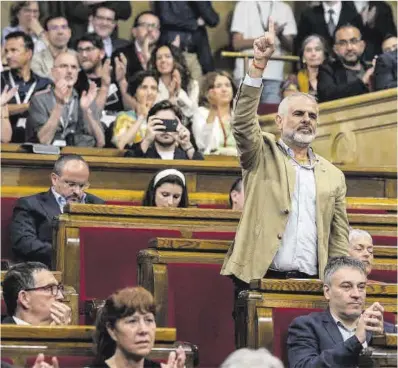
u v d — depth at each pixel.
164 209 15.77
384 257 16.20
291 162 14.11
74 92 21.98
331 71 24.03
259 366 10.68
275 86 26.03
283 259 13.98
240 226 14.01
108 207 15.53
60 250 15.26
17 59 22.81
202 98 23.28
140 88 22.97
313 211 14.08
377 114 22.20
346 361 12.19
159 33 25.19
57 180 16.83
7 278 12.97
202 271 14.55
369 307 12.91
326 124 23.25
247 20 26.86
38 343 11.31
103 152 21.00
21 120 22.34
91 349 11.37
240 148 13.95
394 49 25.09
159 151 20.67
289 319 13.41
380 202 20.27
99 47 23.45
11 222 16.80
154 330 11.12
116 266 15.34
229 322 14.52
